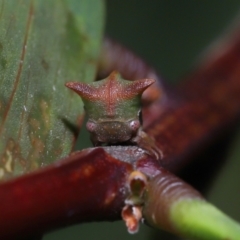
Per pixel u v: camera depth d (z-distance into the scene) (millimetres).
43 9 83
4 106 76
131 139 79
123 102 79
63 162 69
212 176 98
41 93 78
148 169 70
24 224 67
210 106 99
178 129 92
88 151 70
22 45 79
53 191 68
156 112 95
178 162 91
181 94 99
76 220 69
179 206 66
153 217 68
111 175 70
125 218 69
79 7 85
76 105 79
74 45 84
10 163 73
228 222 66
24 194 67
